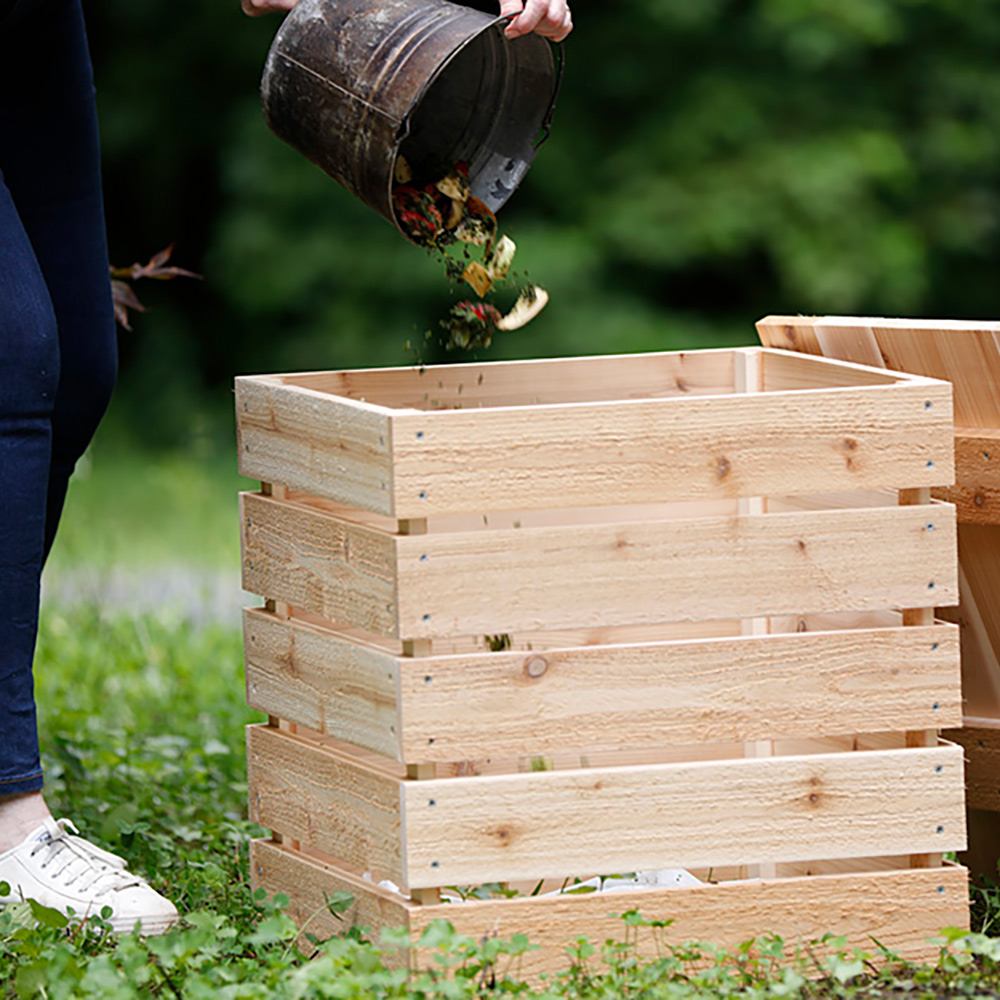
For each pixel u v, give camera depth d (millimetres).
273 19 20641
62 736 6082
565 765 4410
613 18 19812
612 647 3625
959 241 19672
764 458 3680
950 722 3766
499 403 4516
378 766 3742
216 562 12172
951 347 4262
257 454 4082
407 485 3484
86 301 4680
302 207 19672
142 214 21516
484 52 4629
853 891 3730
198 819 5324
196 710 7090
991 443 4199
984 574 4297
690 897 3670
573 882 4301
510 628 3566
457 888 4012
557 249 18844
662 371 4586
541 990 3523
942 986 3537
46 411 4051
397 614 3506
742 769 3672
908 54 19969
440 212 4523
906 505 3793
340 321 19438
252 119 20156
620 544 3611
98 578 11148
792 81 19656
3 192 4055
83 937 3814
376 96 4062
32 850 4051
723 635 4605
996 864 4535
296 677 3939
